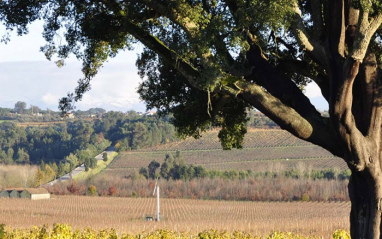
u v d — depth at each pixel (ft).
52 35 86.84
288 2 68.90
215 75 73.82
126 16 80.02
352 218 82.23
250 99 77.56
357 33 71.72
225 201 635.25
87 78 92.43
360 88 79.15
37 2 83.35
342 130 75.66
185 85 91.81
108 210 541.75
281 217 454.40
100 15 82.99
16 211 518.37
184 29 74.28
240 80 77.56
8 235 155.84
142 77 95.14
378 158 78.23
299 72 87.10
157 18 81.46
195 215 494.18
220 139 99.45
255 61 79.51
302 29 75.15
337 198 610.65
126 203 617.62
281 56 88.63
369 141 77.56
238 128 97.86
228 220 436.35
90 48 87.92
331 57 75.15
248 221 418.51
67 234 147.74
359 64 73.97
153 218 451.94
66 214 499.10
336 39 74.69
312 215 460.14
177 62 78.84
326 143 78.74
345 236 131.23
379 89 78.38
